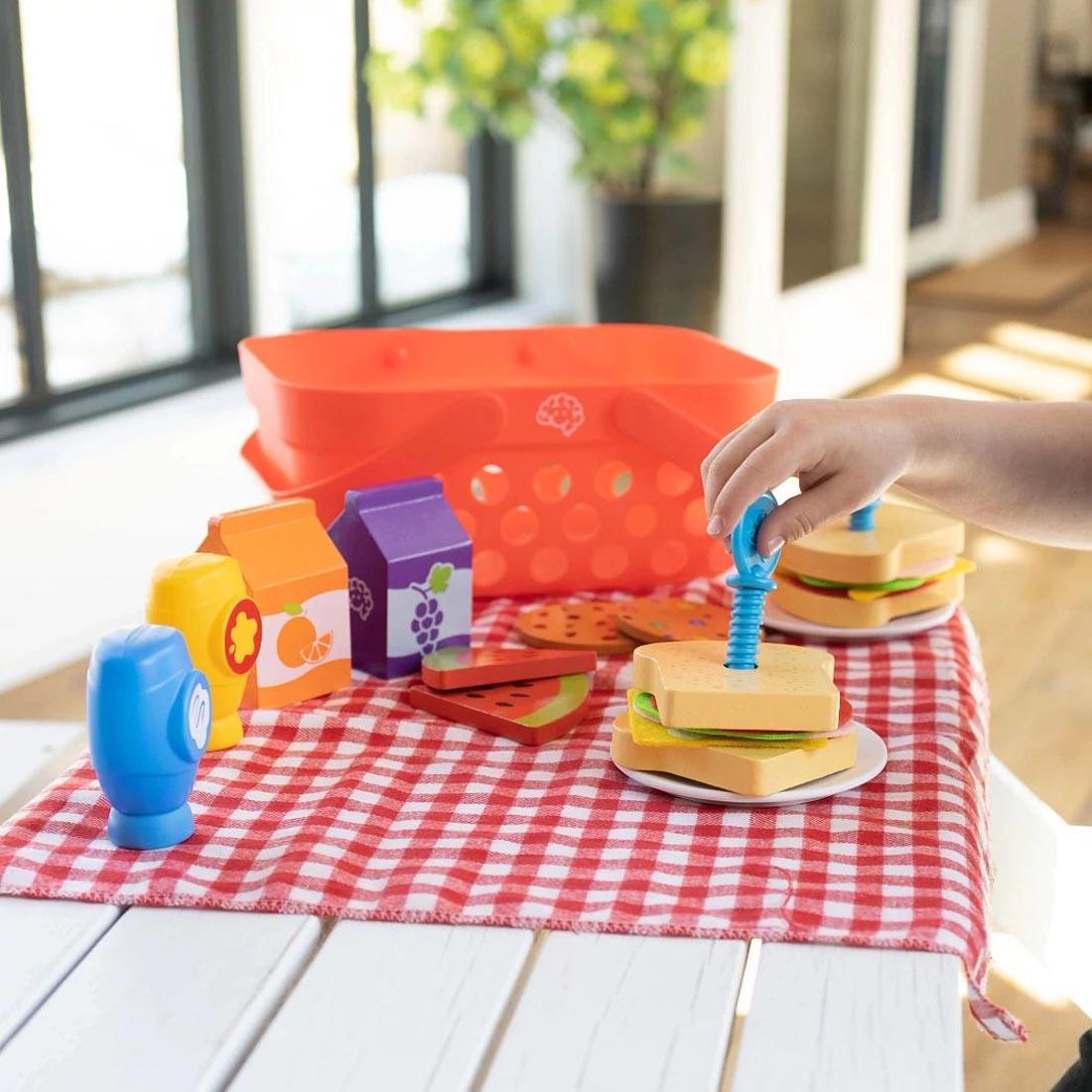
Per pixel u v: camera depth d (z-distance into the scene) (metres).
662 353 1.34
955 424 0.88
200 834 0.78
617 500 1.17
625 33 3.06
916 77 5.37
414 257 3.54
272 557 0.93
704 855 0.75
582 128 3.16
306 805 0.81
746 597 0.83
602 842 0.76
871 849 0.75
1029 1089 1.40
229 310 2.85
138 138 2.69
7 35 2.36
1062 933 1.23
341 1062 0.59
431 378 1.34
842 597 1.05
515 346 1.35
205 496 2.62
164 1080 0.59
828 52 3.55
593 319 3.39
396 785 0.83
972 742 0.90
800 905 0.70
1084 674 2.36
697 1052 0.60
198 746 0.77
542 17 2.91
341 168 3.24
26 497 2.27
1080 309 5.00
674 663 0.84
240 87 2.72
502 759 0.87
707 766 0.80
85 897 0.72
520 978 0.67
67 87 2.55
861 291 3.92
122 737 0.74
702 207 3.25
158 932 0.69
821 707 0.80
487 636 1.07
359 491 1.00
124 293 2.73
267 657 0.93
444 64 2.97
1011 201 6.27
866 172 3.91
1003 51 5.96
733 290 3.30
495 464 1.13
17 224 2.45
